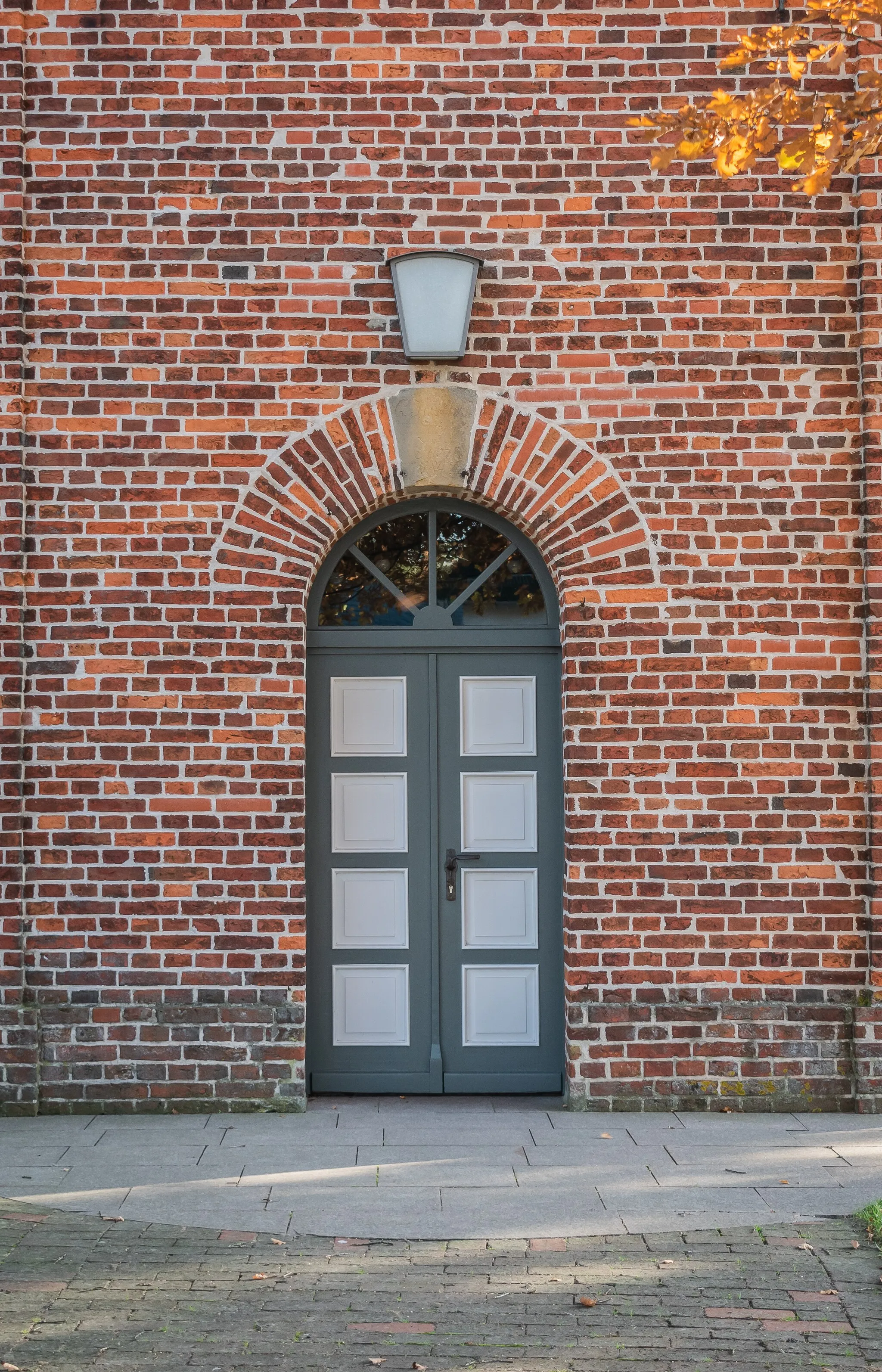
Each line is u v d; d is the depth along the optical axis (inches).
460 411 259.4
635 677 258.2
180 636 256.7
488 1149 230.7
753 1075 254.8
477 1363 155.9
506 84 260.2
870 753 255.6
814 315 260.2
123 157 258.2
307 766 269.3
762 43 204.2
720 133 203.3
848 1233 193.2
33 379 257.0
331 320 258.8
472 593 271.6
